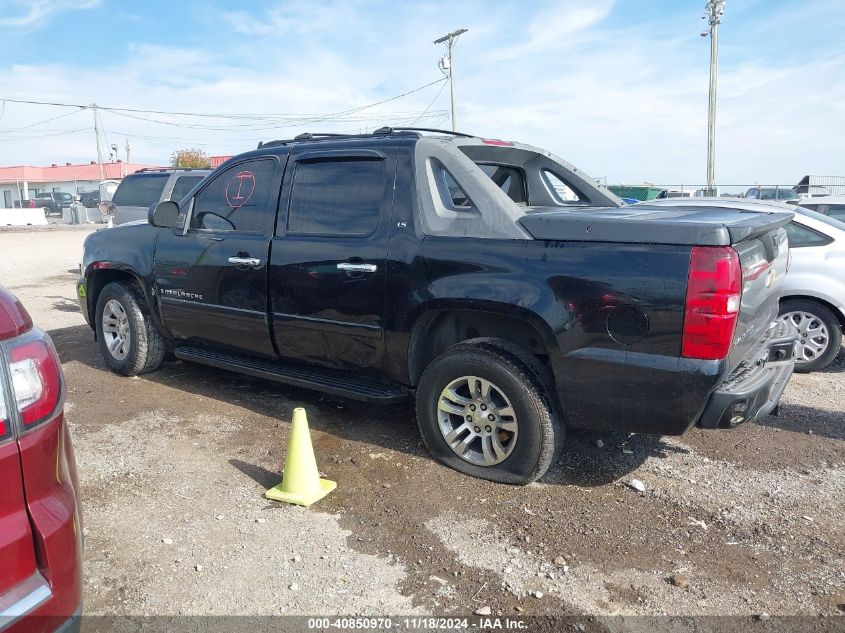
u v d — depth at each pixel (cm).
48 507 201
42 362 205
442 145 409
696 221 330
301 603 285
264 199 479
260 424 484
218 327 508
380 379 437
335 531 341
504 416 383
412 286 396
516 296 358
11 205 6825
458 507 365
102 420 490
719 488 389
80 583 206
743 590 294
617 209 465
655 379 328
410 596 290
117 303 585
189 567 310
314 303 441
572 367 349
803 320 624
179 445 446
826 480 400
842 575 304
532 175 552
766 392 361
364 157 433
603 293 335
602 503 371
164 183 1077
